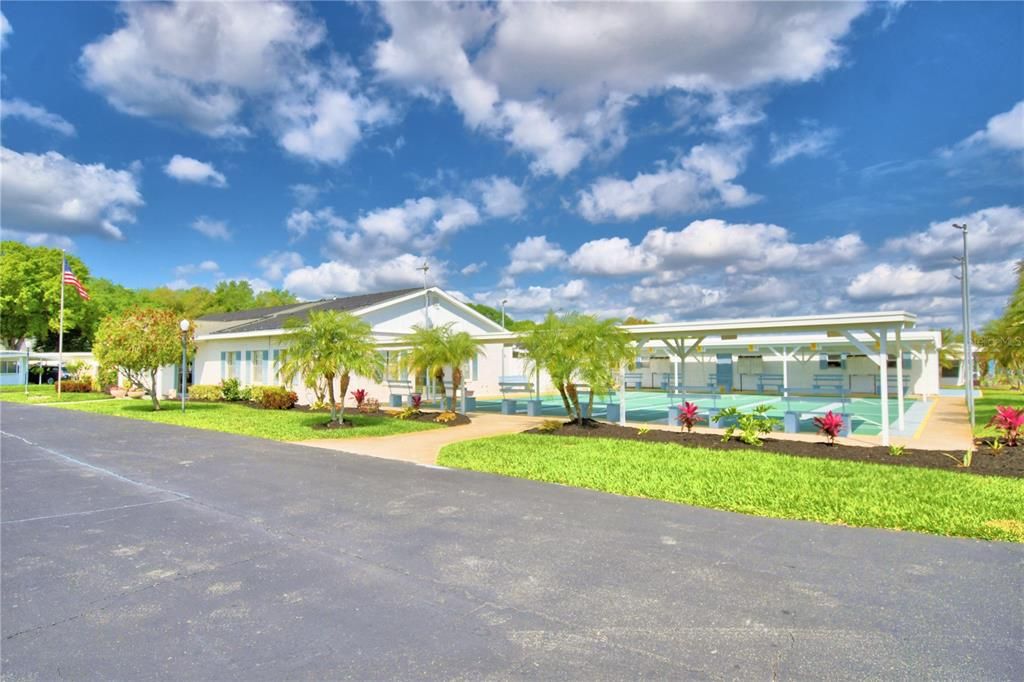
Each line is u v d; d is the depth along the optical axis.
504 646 3.61
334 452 11.40
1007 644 3.58
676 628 3.84
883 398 11.02
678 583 4.60
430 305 25.64
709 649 3.56
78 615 4.07
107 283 61.03
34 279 44.53
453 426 15.87
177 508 7.00
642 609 4.13
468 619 3.99
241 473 9.20
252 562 5.12
